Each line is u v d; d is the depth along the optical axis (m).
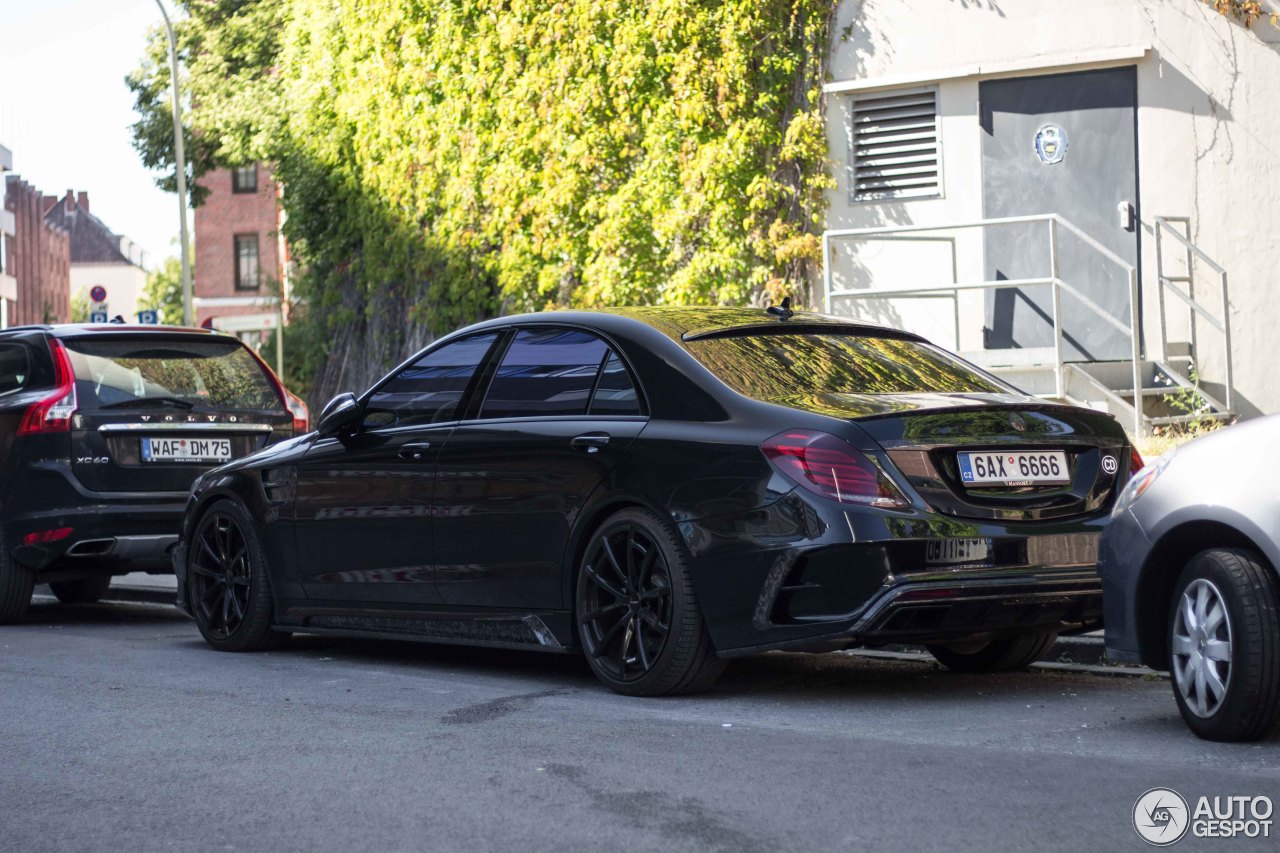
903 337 7.22
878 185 14.13
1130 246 13.11
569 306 16.31
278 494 8.25
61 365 10.09
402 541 7.49
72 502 9.89
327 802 4.67
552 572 6.79
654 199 15.10
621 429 6.59
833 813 4.39
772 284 14.48
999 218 13.21
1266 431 5.30
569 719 5.98
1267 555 5.12
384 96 18.97
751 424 6.19
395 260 19.45
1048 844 4.04
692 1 14.72
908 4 13.87
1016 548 6.03
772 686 6.87
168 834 4.36
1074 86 13.29
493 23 16.86
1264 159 12.68
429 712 6.23
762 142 14.47
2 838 4.37
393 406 7.77
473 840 4.19
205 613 8.69
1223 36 12.75
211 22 29.88
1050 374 12.65
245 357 10.84
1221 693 5.27
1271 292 12.68
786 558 5.93
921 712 6.11
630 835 4.20
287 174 22.73
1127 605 5.66
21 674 7.58
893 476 5.91
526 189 16.50
